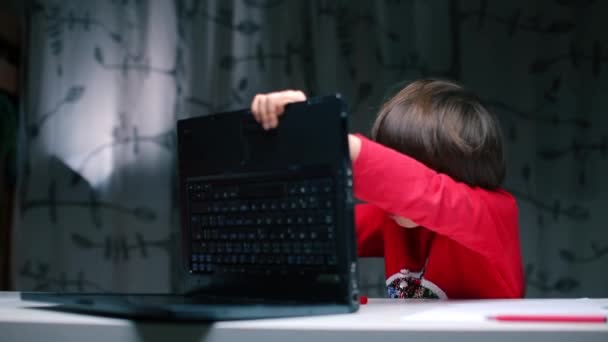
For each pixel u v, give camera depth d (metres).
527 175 2.00
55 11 2.11
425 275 0.90
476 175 0.81
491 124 0.84
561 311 0.55
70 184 2.06
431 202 0.65
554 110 2.03
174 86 2.09
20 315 0.55
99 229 2.05
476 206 0.70
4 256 2.13
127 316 0.51
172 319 0.47
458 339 0.42
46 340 0.50
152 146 2.07
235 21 2.08
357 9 2.07
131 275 2.04
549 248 2.01
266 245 0.63
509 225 0.81
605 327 0.42
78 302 0.55
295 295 0.60
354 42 2.06
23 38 2.16
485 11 2.05
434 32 2.03
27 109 2.10
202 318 0.46
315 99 0.59
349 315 0.53
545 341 0.41
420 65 2.02
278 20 2.09
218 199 0.68
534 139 2.02
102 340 0.49
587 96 2.03
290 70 2.07
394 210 0.65
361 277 2.00
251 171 0.64
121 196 2.07
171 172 2.07
